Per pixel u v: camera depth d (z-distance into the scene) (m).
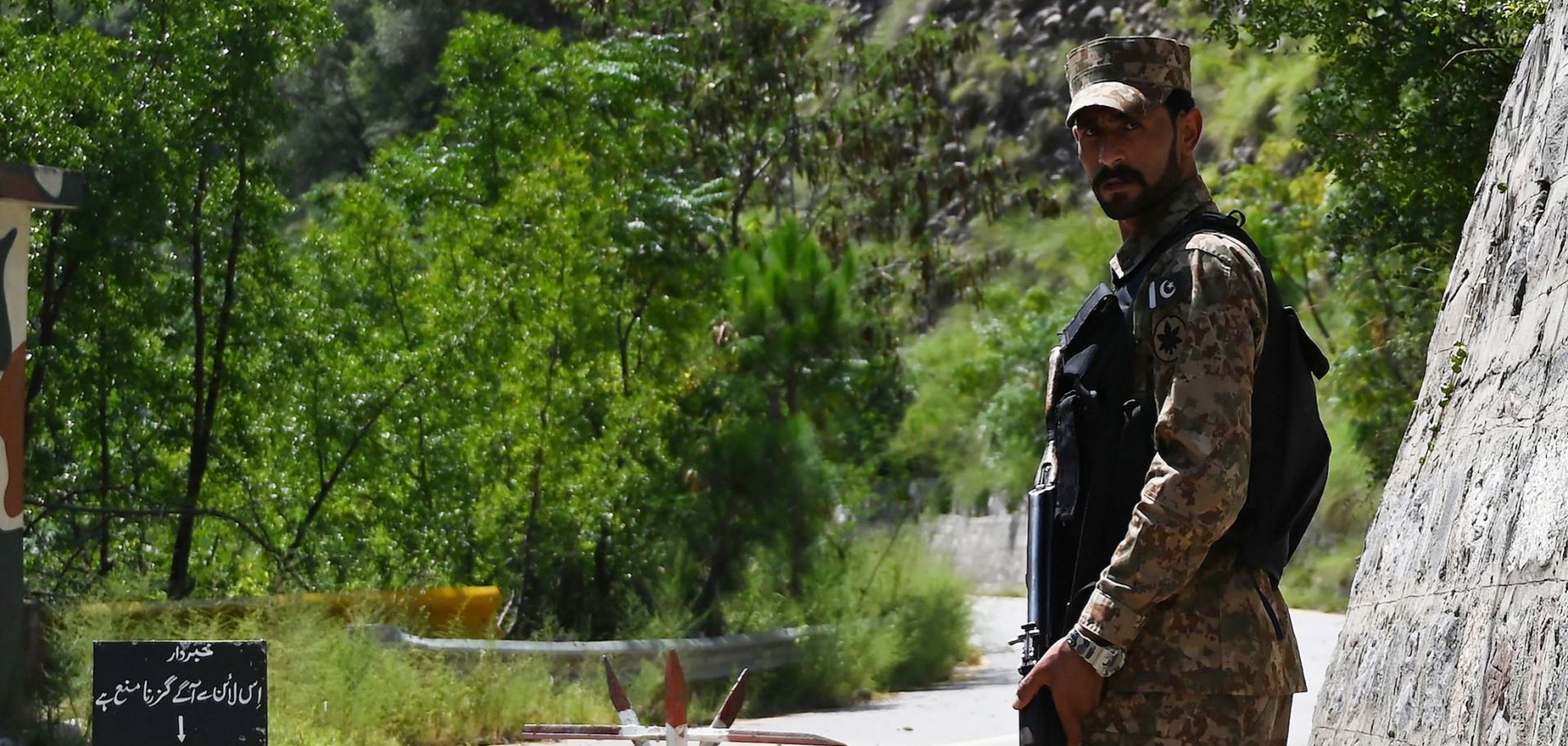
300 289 15.34
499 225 16.22
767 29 25.28
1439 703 4.35
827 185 28.59
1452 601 4.51
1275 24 12.54
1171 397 3.53
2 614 9.18
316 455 14.80
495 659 12.12
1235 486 3.45
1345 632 5.52
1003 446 31.19
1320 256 25.84
